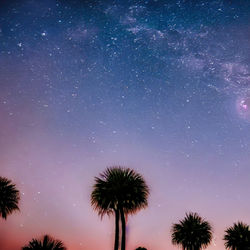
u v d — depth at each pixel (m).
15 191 34.28
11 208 33.84
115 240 26.84
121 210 27.62
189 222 44.56
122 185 27.56
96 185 28.41
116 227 27.25
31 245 23.22
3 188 33.53
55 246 23.38
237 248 44.91
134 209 28.36
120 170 29.00
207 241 43.75
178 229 44.66
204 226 44.31
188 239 43.47
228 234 46.19
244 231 45.59
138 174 28.86
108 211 28.47
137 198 27.72
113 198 27.45
